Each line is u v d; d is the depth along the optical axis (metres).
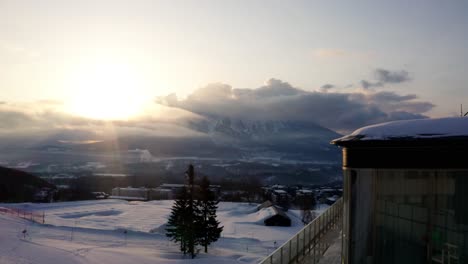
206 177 62.94
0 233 56.75
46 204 148.25
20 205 137.25
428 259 6.45
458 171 6.32
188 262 50.19
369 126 7.42
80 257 46.94
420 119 6.97
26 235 59.25
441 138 6.35
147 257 50.91
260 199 194.88
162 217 114.81
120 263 46.09
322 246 11.27
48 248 49.97
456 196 6.30
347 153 7.41
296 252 9.72
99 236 65.12
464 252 6.19
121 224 94.94
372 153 6.98
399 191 6.71
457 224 6.28
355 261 7.10
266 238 78.44
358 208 7.13
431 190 6.48
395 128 6.95
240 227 96.88
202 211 61.06
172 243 64.88
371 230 6.96
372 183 6.98
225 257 55.69
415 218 6.61
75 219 103.25
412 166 6.61
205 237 59.69
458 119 6.66
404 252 6.67
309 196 174.62
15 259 42.94
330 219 14.60
